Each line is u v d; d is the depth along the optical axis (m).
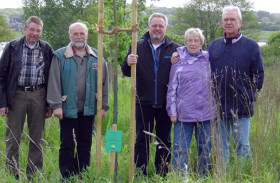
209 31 35.09
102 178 4.34
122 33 7.33
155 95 4.62
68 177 4.54
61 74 4.47
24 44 4.51
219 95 4.48
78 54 4.52
